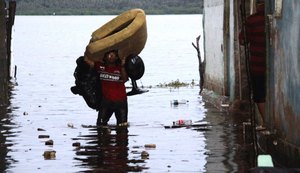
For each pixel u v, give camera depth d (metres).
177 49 83.44
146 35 24.19
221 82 28.14
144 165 17.67
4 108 29.31
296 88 16.05
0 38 29.92
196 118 25.39
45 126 24.12
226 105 27.09
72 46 96.81
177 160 18.19
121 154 19.05
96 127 23.77
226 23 27.03
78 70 24.02
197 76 46.62
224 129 22.72
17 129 23.50
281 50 17.45
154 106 29.55
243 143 20.16
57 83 42.16
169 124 24.14
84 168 17.42
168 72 50.25
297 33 16.00
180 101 30.97
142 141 20.94
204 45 32.25
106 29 23.77
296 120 16.02
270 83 18.66
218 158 18.30
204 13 32.09
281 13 17.45
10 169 17.42
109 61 23.75
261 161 13.80
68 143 20.78
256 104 20.73
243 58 25.55
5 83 30.59
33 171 17.17
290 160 16.31
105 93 23.94
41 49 89.06
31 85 40.75
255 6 22.25
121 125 24.02
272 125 18.39
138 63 23.84
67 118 26.12
